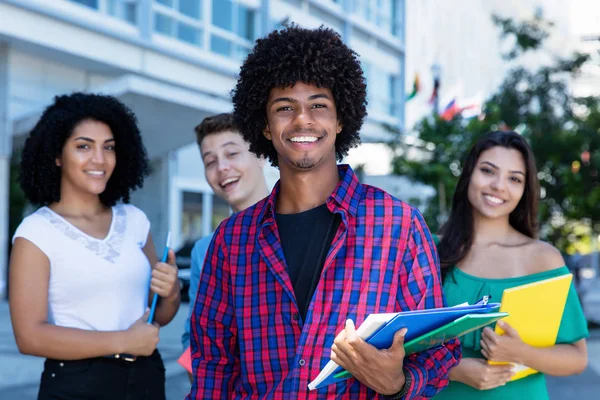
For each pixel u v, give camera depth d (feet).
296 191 7.63
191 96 45.93
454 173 41.32
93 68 53.47
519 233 10.89
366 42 79.05
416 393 6.79
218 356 7.88
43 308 9.34
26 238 9.42
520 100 41.88
